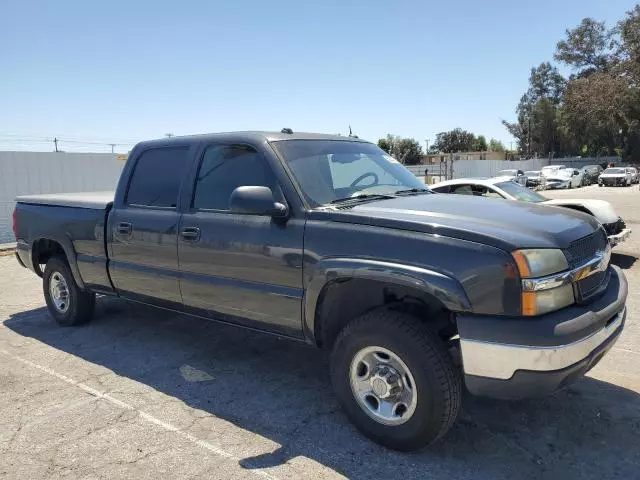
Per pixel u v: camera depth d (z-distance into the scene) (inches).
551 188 1449.3
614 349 195.5
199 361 191.2
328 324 144.3
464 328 115.9
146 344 209.6
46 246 237.8
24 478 120.3
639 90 1460.4
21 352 202.5
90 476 121.0
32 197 241.0
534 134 3034.0
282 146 157.9
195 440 136.3
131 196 194.2
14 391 167.3
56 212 221.9
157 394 164.2
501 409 149.6
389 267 123.3
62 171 638.5
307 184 149.2
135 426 144.0
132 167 196.5
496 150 3961.6
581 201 373.4
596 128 2236.7
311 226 139.8
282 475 120.5
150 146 192.9
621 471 120.6
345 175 162.1
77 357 196.5
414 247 122.5
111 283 202.1
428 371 119.6
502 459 125.8
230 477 120.0
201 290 167.0
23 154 603.5
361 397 134.0
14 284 327.6
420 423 122.1
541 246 115.6
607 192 1226.6
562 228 127.0
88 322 236.1
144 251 184.1
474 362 115.8
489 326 113.3
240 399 160.2
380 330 125.4
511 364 111.8
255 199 140.6
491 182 411.8
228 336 217.6
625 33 1478.8
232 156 164.7
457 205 143.5
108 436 138.7
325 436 137.3
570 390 161.2
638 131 2340.1
